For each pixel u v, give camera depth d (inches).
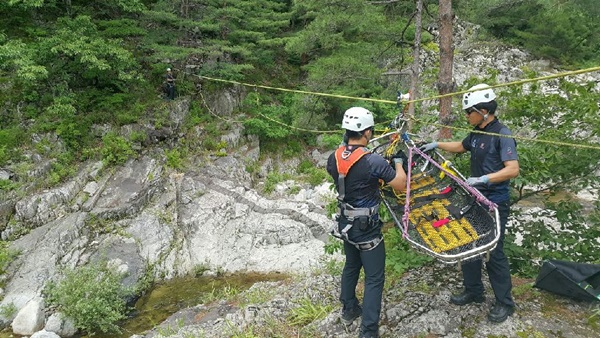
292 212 475.5
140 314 356.8
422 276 199.8
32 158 481.1
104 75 551.2
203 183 515.5
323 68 480.1
